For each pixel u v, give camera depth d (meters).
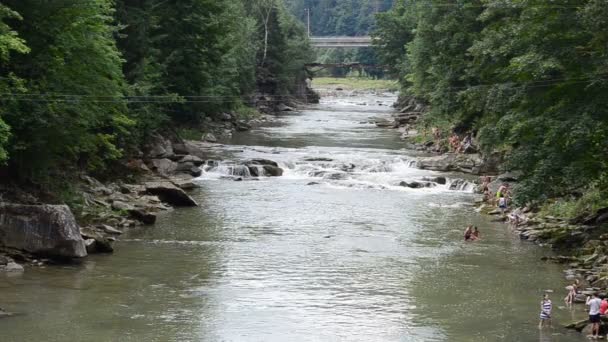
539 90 43.41
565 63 41.00
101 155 54.53
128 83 63.88
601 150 40.28
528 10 42.34
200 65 81.56
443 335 29.06
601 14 37.97
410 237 45.56
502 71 49.12
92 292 33.09
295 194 58.56
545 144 40.53
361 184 63.09
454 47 80.62
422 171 69.94
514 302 33.47
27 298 31.86
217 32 81.12
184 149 70.81
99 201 48.22
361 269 38.16
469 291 34.97
